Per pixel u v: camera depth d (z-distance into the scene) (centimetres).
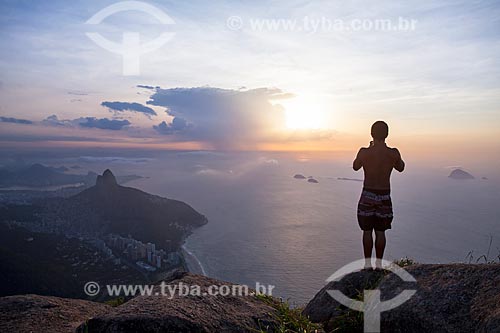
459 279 364
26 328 440
